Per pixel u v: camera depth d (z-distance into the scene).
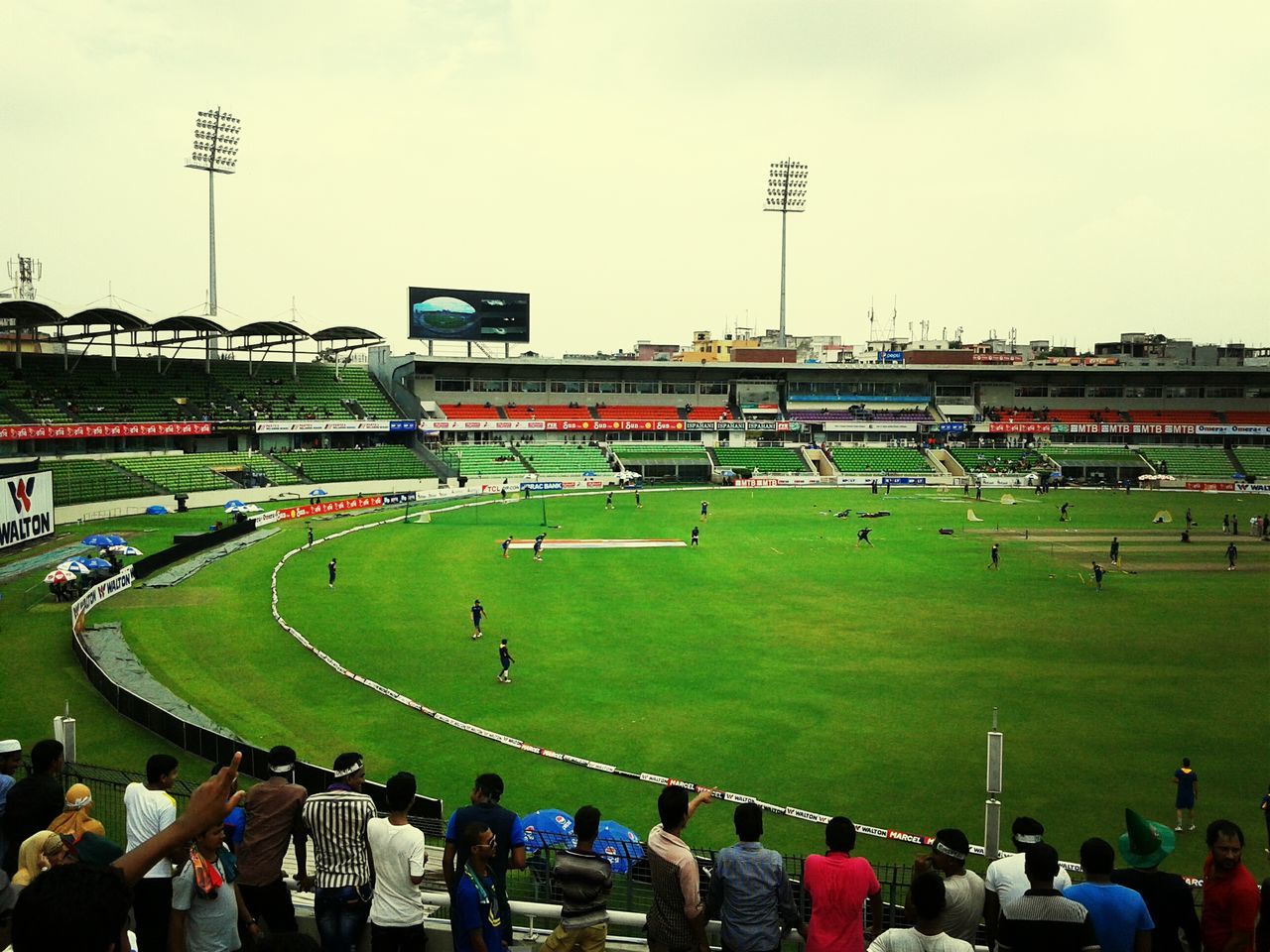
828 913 8.77
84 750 26.03
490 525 81.12
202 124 108.88
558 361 127.25
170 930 8.01
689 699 32.44
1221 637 41.66
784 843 21.73
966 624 44.03
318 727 29.17
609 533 76.44
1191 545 70.56
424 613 45.56
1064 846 21.70
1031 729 29.59
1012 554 65.62
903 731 29.38
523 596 50.03
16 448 83.38
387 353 124.75
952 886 9.13
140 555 59.72
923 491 116.56
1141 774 25.98
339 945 9.23
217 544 65.69
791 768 26.38
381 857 9.25
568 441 126.94
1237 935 8.77
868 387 142.88
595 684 34.03
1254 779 25.55
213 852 8.30
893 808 23.75
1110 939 7.96
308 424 103.62
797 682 34.44
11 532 59.03
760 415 137.88
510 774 25.73
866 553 65.81
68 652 36.59
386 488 102.94
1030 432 137.25
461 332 122.38
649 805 23.75
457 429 117.69
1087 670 36.22
